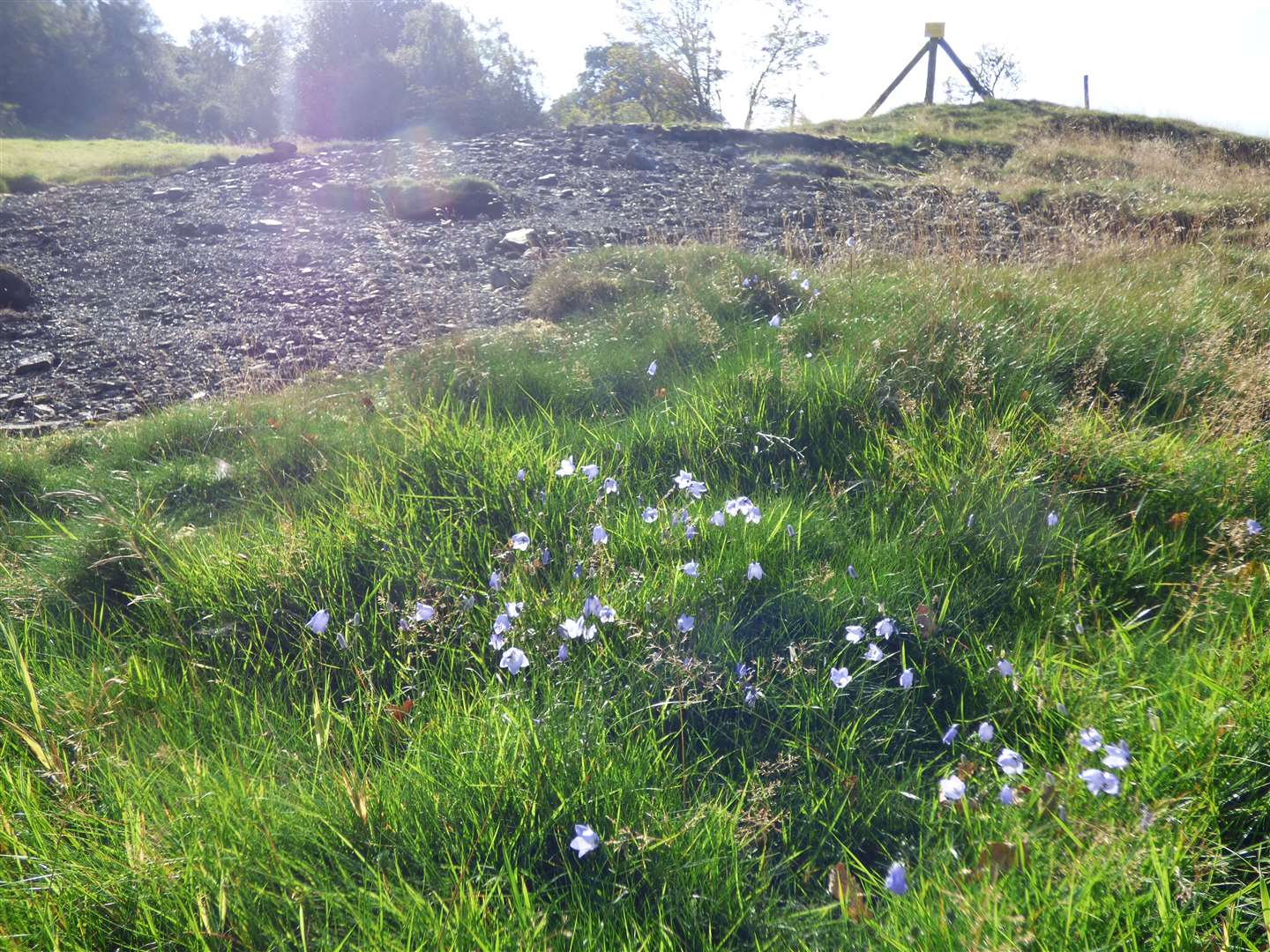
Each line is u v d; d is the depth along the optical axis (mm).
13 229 11148
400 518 3254
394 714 2438
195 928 1760
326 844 2000
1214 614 2666
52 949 1731
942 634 2680
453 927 1740
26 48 65125
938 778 2240
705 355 4883
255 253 9625
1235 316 5039
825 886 1998
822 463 3691
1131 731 2197
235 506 4074
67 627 2994
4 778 2191
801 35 30656
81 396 6250
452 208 11023
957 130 19547
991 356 4156
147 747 2379
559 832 2010
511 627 2645
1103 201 11430
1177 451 3469
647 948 1783
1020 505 3193
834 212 11062
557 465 3533
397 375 5191
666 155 14805
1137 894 1738
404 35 62031
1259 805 1919
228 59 87125
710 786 2246
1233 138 19688
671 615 2689
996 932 1630
